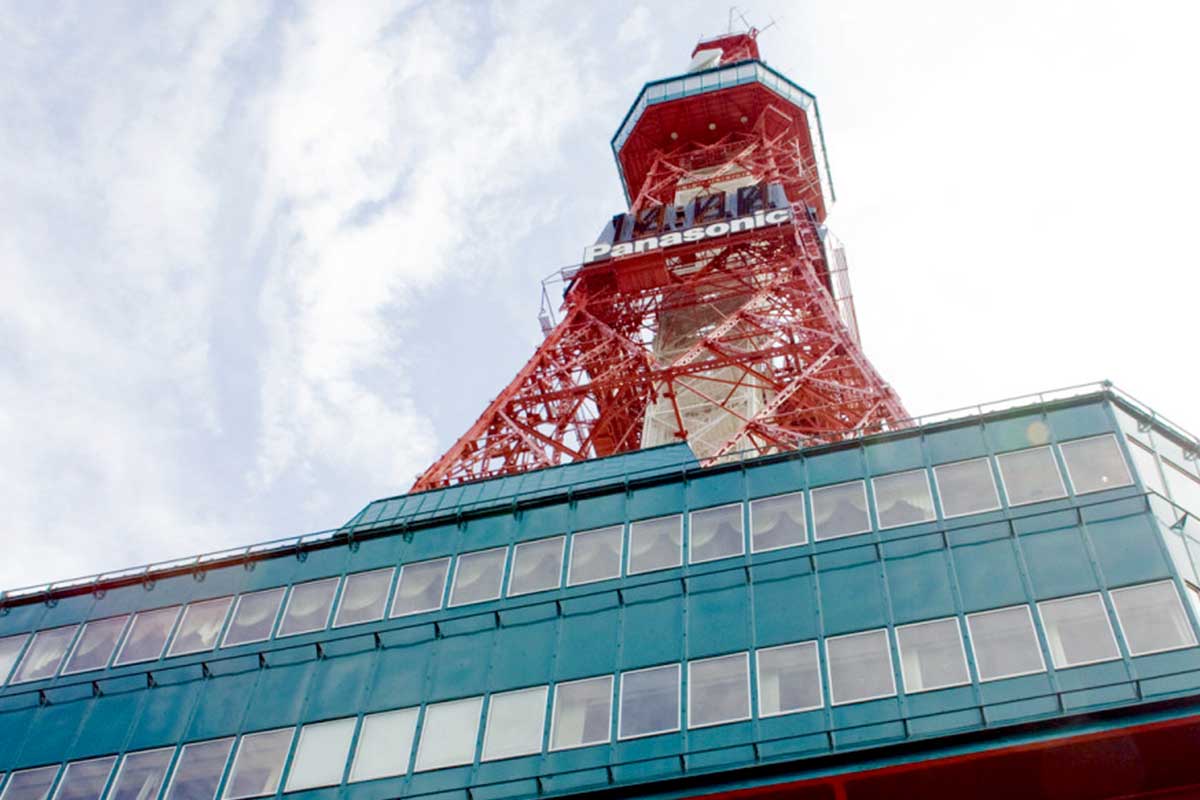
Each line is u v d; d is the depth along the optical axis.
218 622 38.06
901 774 27.59
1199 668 26.78
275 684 35.31
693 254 69.69
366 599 37.09
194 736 34.50
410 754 32.00
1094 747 26.62
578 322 67.12
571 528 36.94
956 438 34.88
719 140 91.50
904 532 32.75
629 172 93.94
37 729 36.12
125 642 38.31
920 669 29.16
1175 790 26.45
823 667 30.08
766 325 60.09
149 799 33.19
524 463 51.97
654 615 33.16
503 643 34.06
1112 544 30.27
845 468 35.38
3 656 38.91
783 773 28.20
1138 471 31.95
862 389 49.41
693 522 35.56
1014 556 30.92
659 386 59.53
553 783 29.98
